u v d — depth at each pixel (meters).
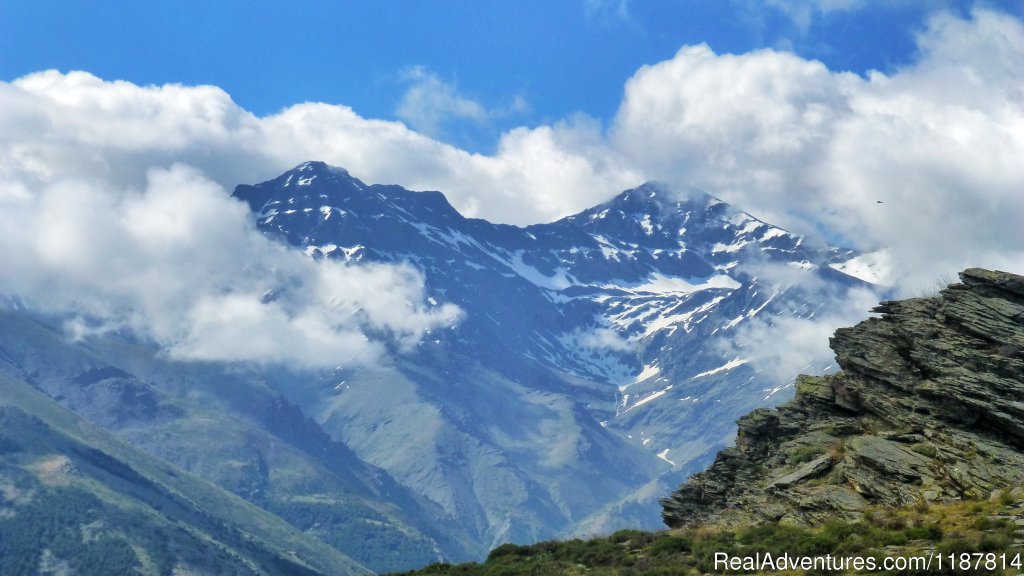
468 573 76.56
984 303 78.31
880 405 80.44
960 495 65.25
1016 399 69.31
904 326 82.38
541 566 71.12
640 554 70.69
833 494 71.81
